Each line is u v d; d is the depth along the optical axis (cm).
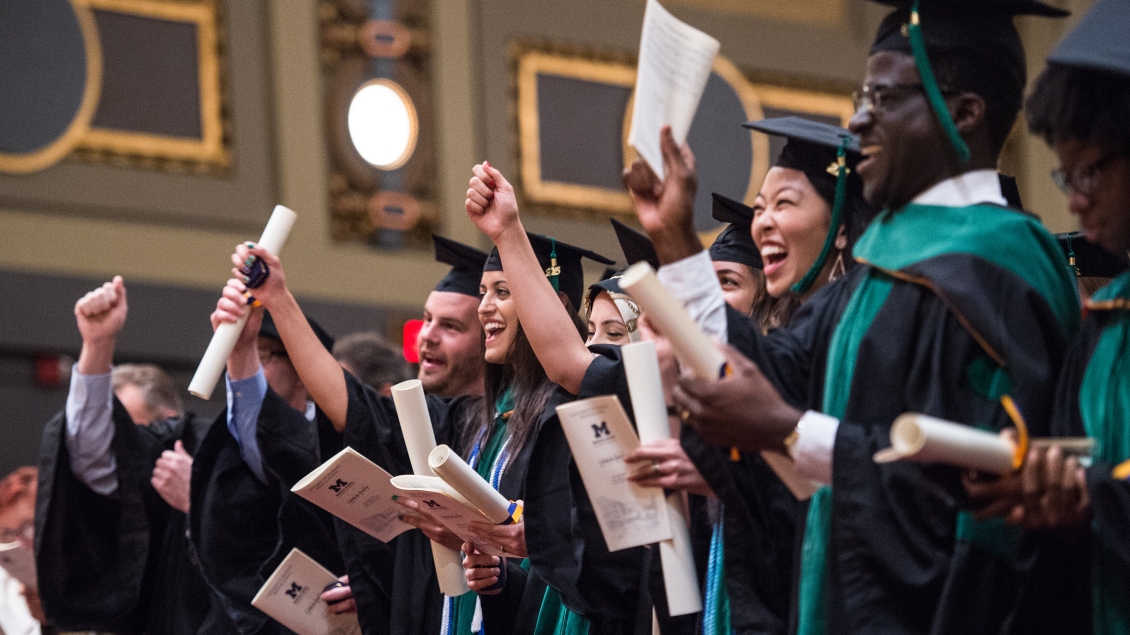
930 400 526
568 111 2205
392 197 2108
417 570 867
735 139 2217
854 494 519
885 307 555
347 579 862
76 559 988
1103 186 518
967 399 525
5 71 1903
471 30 2178
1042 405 518
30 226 1894
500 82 2177
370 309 2053
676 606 634
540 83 2194
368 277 2069
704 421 527
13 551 1018
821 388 577
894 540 517
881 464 520
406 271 2095
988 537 516
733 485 584
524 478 812
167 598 1016
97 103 1958
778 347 595
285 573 845
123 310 996
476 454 867
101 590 990
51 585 980
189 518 949
